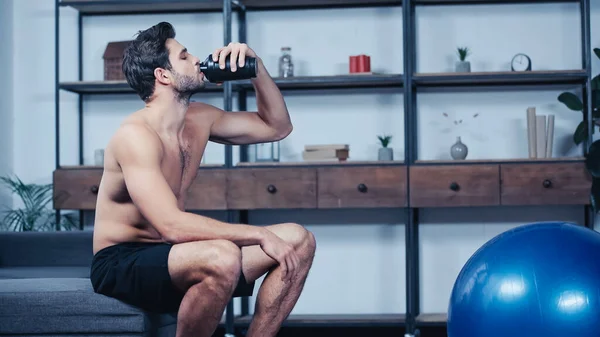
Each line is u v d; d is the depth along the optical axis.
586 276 1.94
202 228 1.91
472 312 2.05
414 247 4.14
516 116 4.15
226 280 1.87
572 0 4.13
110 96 4.36
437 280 4.20
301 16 4.26
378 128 4.20
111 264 2.05
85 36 4.37
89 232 3.39
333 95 4.23
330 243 4.25
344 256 4.25
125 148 1.98
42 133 4.38
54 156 4.38
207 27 4.31
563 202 3.71
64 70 4.38
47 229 4.32
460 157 3.94
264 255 2.07
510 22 4.16
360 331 4.18
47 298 2.10
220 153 4.32
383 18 4.20
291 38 4.26
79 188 3.92
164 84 2.12
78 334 2.09
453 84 4.12
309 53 4.25
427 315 4.04
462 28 4.18
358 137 4.21
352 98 4.22
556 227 2.10
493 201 3.72
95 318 2.08
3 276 2.87
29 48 4.38
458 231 4.18
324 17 4.24
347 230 4.24
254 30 4.27
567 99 3.85
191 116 2.29
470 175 3.73
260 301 2.05
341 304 4.24
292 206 3.79
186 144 2.21
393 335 4.15
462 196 3.73
